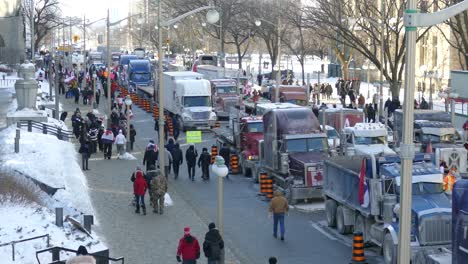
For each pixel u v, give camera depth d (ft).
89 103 218.79
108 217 86.48
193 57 320.29
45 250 56.39
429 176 69.36
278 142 102.99
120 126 141.08
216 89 200.64
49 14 451.94
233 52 436.35
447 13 43.39
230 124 136.15
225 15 277.03
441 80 242.17
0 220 66.69
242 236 79.77
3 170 85.87
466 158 98.22
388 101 167.84
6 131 131.54
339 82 238.27
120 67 304.09
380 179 70.95
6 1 293.84
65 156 116.26
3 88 232.73
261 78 277.03
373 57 171.63
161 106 99.81
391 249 66.54
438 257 60.08
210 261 61.93
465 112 163.63
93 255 58.29
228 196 102.32
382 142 115.85
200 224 84.12
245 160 117.50
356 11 235.61
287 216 90.22
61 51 408.87
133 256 70.03
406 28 43.50
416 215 65.10
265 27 271.90
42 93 231.91
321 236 79.87
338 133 138.62
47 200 82.48
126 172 116.37
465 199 54.24
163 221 85.25
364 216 74.90
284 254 72.49
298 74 334.03
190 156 114.42
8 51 291.79
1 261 56.24
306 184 96.12
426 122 120.88
